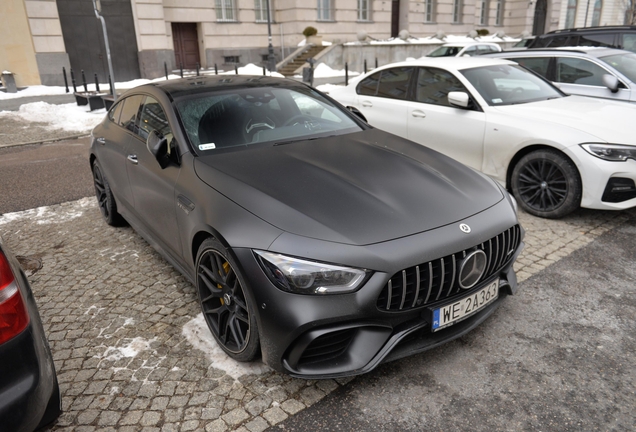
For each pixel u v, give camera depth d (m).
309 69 14.80
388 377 2.52
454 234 2.35
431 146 5.48
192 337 2.88
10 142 9.19
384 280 2.16
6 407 1.62
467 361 2.63
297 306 2.14
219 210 2.52
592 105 4.95
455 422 2.21
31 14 16.08
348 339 2.26
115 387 2.48
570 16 33.75
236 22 21.09
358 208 2.40
